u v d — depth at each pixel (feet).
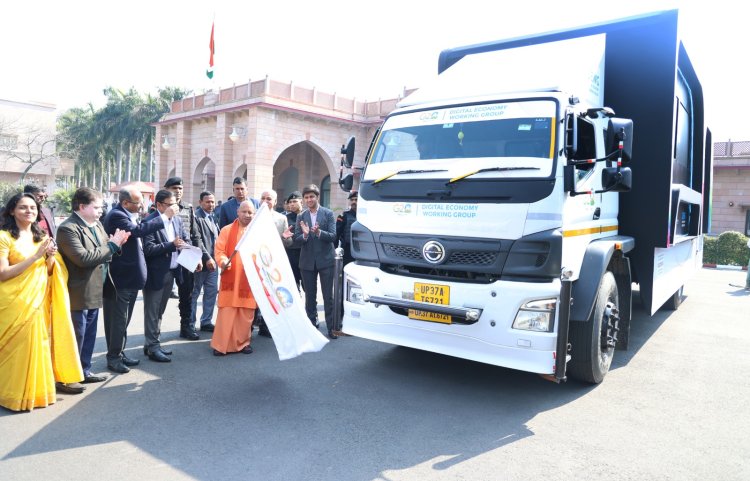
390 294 16.01
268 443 12.19
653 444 12.60
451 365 18.69
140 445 11.91
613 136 14.57
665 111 18.08
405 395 15.60
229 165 80.53
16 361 13.52
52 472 10.59
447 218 14.92
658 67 18.13
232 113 79.82
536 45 19.25
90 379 15.97
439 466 11.28
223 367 17.89
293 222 24.70
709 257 62.75
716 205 76.38
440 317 15.10
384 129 17.49
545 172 13.94
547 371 13.69
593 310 15.84
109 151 164.76
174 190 21.08
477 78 17.16
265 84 73.77
